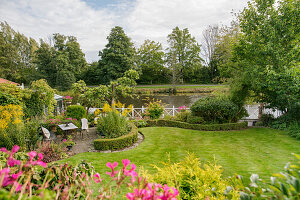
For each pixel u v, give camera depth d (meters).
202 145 7.08
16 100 8.27
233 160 5.48
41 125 8.52
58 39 33.19
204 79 38.47
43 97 10.05
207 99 10.42
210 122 9.88
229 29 14.27
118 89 12.85
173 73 30.55
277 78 8.27
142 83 40.88
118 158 5.90
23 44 41.66
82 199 1.66
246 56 10.03
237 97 10.16
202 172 2.18
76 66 33.19
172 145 7.16
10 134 6.01
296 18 8.44
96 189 3.45
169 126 10.44
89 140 8.27
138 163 5.43
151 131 9.27
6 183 0.90
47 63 33.81
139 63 40.00
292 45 8.55
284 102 8.91
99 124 8.95
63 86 30.12
